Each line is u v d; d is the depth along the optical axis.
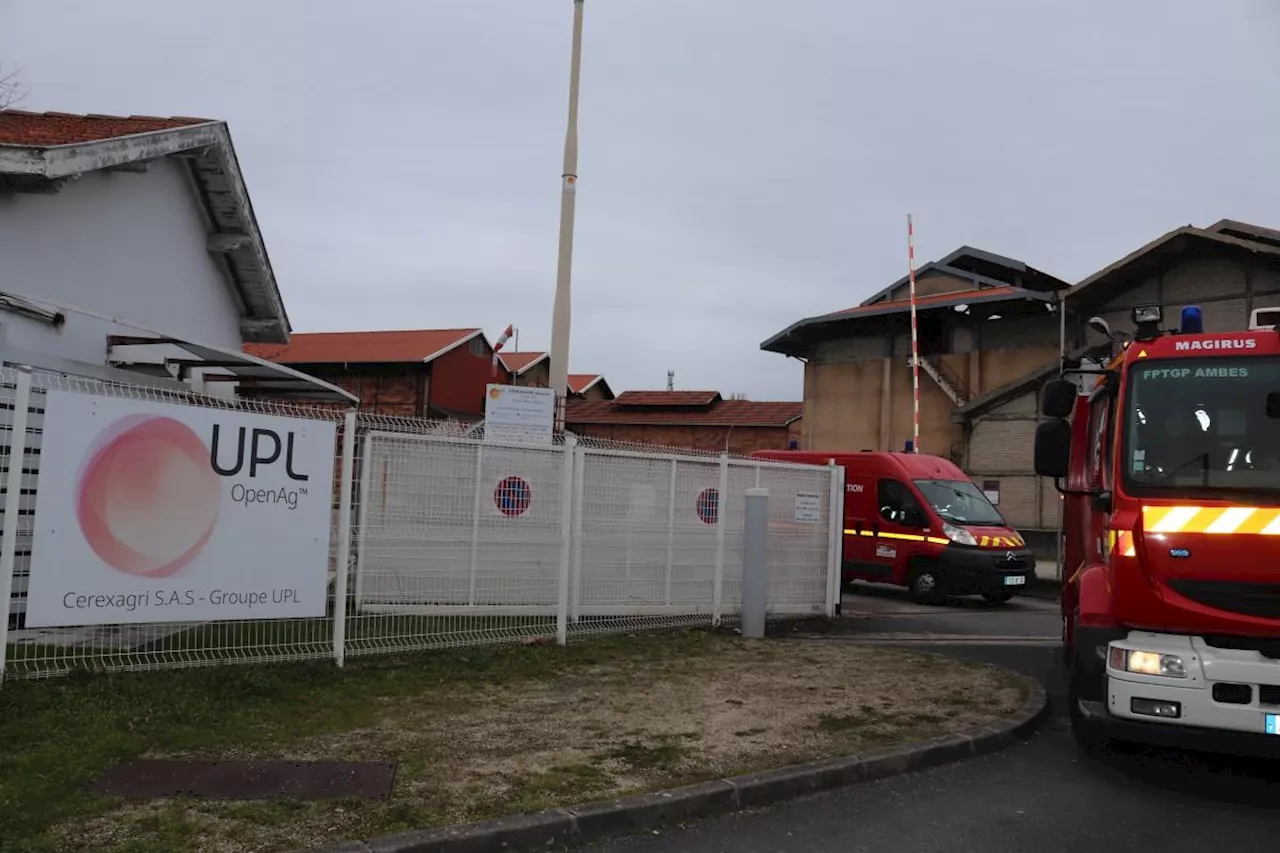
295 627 7.43
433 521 8.48
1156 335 6.38
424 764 5.37
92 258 10.28
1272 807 5.39
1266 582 5.37
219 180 12.38
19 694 5.86
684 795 5.02
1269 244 22.30
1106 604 6.15
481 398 40.00
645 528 10.20
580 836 4.66
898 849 4.67
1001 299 25.95
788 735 6.25
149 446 6.58
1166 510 5.68
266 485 7.09
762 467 11.35
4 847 3.93
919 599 15.33
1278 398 5.84
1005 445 24.48
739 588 11.09
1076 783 5.79
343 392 14.09
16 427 6.01
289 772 5.12
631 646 9.25
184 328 12.57
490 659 8.18
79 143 8.91
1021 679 8.26
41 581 6.14
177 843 4.11
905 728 6.51
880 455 16.08
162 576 6.63
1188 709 5.44
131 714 5.81
